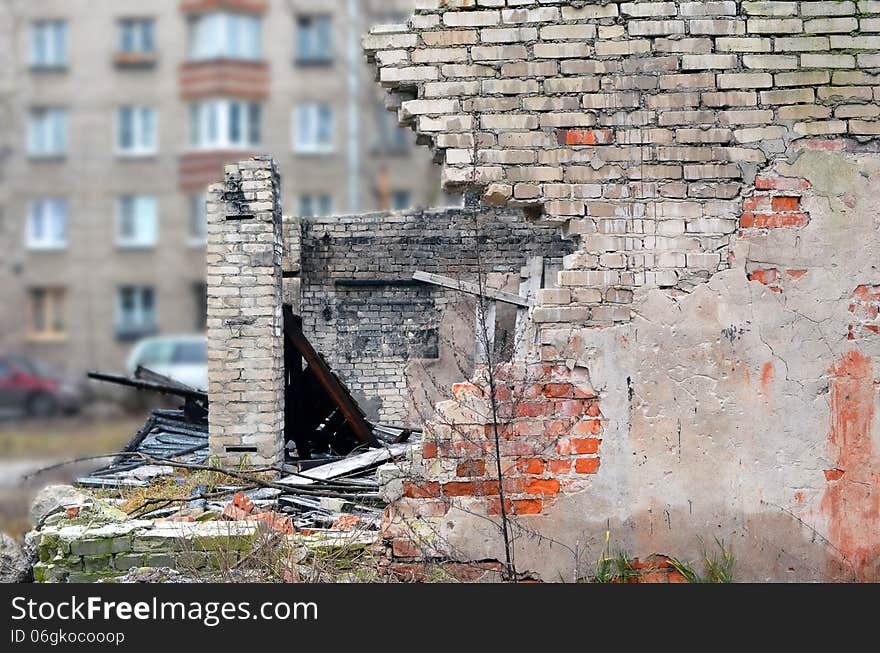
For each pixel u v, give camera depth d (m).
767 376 9.33
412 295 19.52
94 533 9.82
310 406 15.55
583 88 9.38
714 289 9.32
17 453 32.22
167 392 17.12
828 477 9.32
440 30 9.40
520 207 9.49
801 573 9.29
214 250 14.07
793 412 9.31
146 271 45.84
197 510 11.29
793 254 9.34
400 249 19.53
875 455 9.31
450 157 9.32
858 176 9.38
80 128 45.78
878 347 9.32
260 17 44.53
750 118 9.38
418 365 19.11
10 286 45.97
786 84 9.38
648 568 9.30
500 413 9.29
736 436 9.30
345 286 19.55
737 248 9.33
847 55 9.41
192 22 45.16
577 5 9.38
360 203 44.66
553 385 9.32
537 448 9.31
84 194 45.84
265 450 13.91
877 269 9.35
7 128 45.84
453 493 9.35
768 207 9.35
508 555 9.11
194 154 44.88
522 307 18.02
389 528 9.44
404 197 45.00
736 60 9.40
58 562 9.76
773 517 9.30
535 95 9.37
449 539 9.34
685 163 9.35
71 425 38.72
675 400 9.30
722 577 9.20
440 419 9.39
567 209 9.33
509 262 19.30
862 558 9.30
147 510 11.57
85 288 46.03
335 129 44.56
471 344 18.95
